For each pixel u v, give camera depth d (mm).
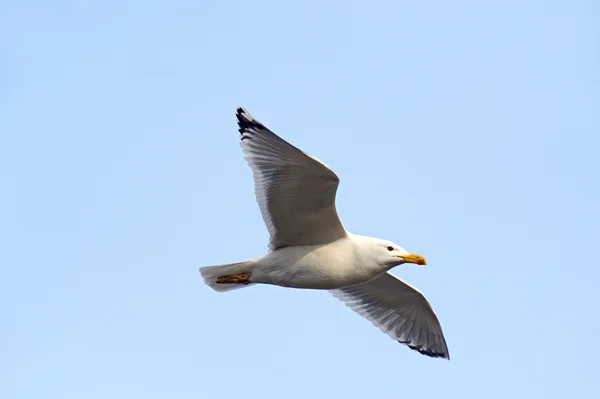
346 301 19375
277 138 15180
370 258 16547
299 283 16625
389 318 19375
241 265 16734
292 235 16453
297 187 15719
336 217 16141
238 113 15648
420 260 16562
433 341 19328
